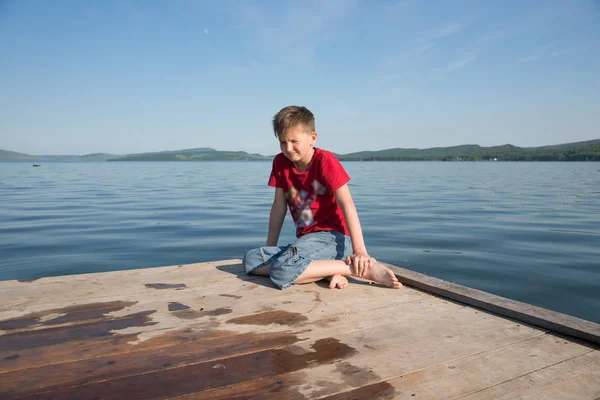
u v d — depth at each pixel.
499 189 20.33
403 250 6.73
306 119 2.56
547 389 1.43
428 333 1.92
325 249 2.71
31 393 1.40
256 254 2.79
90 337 1.86
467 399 1.38
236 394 1.40
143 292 2.50
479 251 6.64
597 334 1.76
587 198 15.51
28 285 2.60
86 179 31.50
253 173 46.00
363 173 41.69
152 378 1.51
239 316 2.12
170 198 16.17
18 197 16.28
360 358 1.67
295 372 1.55
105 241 7.52
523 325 2.00
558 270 5.46
